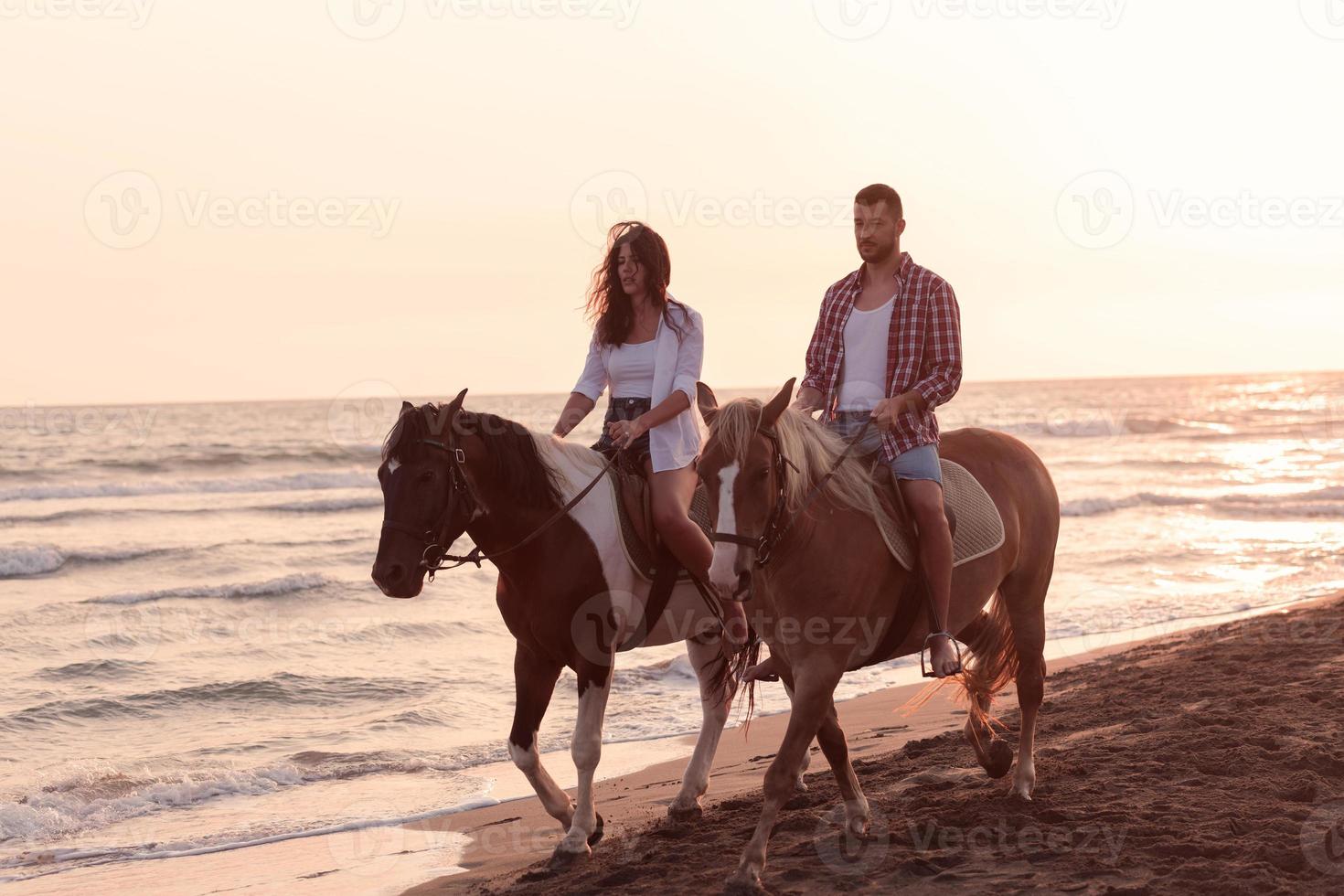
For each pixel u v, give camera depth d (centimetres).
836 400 584
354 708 1133
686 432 625
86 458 4516
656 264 621
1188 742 664
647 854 561
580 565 588
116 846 729
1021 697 606
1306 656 981
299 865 678
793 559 493
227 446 5138
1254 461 4997
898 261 569
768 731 1018
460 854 688
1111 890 443
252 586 1861
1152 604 1688
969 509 562
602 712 596
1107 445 5956
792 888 480
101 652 1398
